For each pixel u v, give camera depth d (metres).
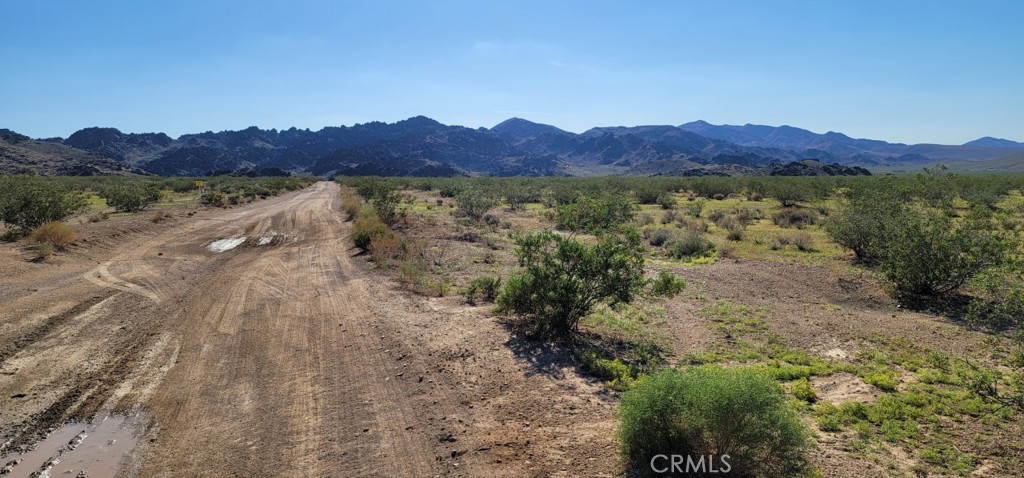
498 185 67.44
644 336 10.52
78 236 18.66
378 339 9.79
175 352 9.16
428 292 13.48
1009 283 9.42
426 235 24.33
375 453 6.01
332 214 35.09
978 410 7.11
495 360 8.60
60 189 24.66
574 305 9.97
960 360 9.18
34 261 15.20
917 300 13.32
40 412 6.90
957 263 12.87
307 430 6.57
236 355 9.07
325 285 14.34
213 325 10.67
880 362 9.23
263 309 11.91
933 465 5.80
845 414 7.04
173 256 18.55
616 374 8.05
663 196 47.06
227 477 5.61
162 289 13.54
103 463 5.83
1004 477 5.55
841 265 17.38
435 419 6.75
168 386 7.81
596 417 6.68
